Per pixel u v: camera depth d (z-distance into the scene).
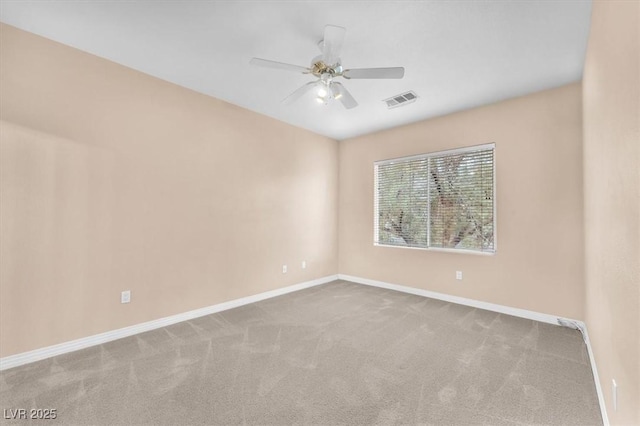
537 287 3.20
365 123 4.31
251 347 2.54
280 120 4.21
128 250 2.79
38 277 2.30
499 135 3.48
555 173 3.11
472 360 2.31
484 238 3.61
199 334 2.81
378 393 1.90
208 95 3.40
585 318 2.74
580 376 2.08
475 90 3.18
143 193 2.89
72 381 2.02
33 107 2.29
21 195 2.24
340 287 4.62
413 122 4.24
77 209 2.50
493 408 1.75
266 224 4.04
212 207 3.45
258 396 1.86
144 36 2.32
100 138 2.62
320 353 2.43
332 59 2.16
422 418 1.67
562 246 3.06
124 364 2.25
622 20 1.12
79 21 2.14
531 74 2.83
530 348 2.51
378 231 4.73
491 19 2.06
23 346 2.23
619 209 1.23
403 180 4.42
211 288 3.43
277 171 4.19
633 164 1.01
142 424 1.62
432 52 2.47
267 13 2.03
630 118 1.04
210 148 3.43
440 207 4.01
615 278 1.32
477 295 3.63
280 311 3.49
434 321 3.15
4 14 2.07
